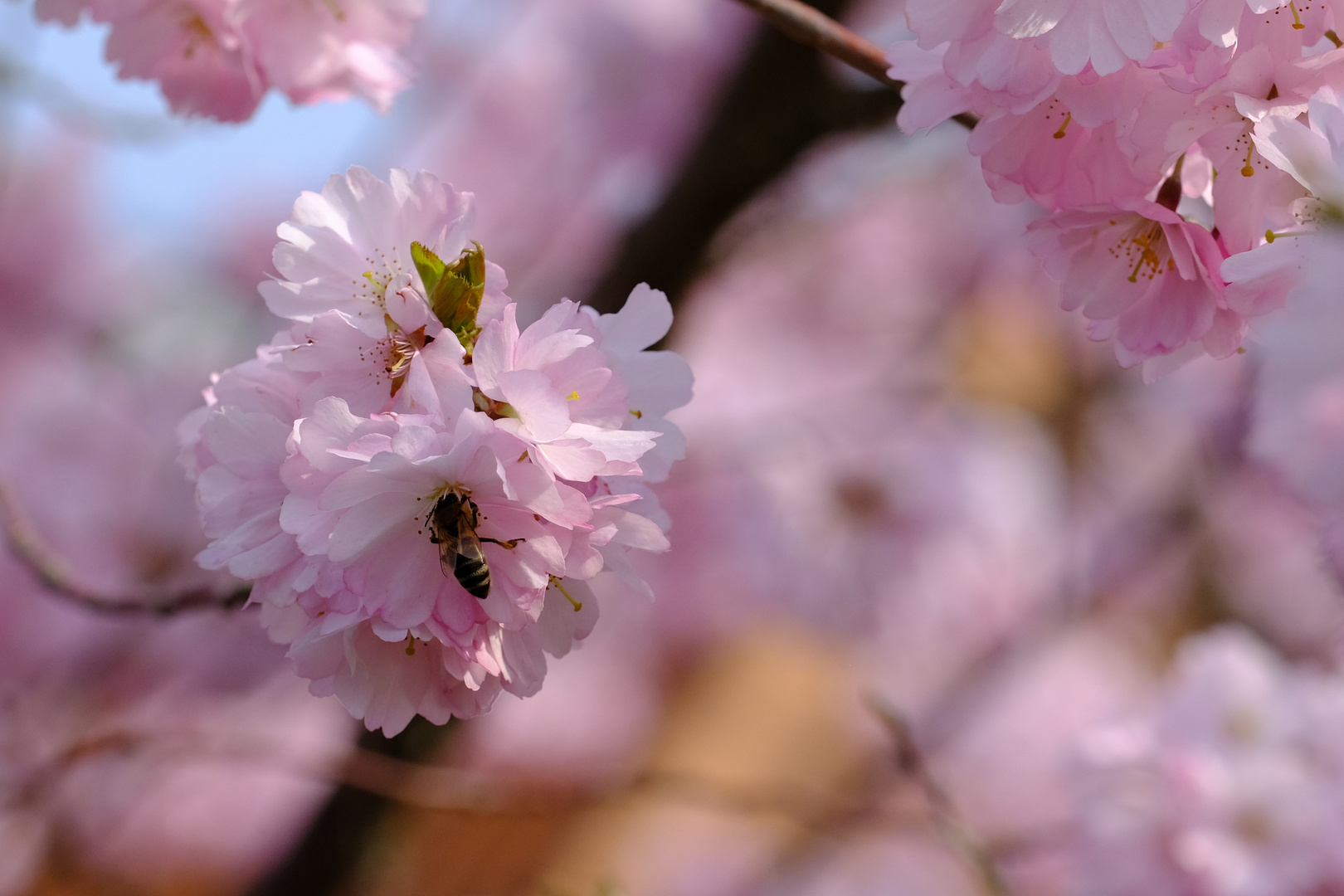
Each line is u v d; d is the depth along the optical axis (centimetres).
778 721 338
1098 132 76
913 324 262
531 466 75
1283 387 76
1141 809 108
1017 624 241
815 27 79
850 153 166
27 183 207
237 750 101
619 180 212
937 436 221
